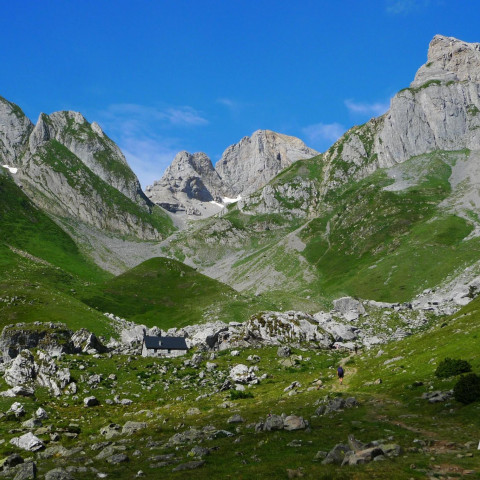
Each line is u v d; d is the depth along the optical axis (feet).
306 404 173.68
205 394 242.37
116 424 183.01
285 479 86.02
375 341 366.43
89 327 454.40
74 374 266.77
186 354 345.92
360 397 169.58
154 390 256.93
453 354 188.65
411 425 121.19
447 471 82.48
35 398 237.25
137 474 101.76
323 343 360.48
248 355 327.06
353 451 94.07
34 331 331.57
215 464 103.09
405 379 183.11
